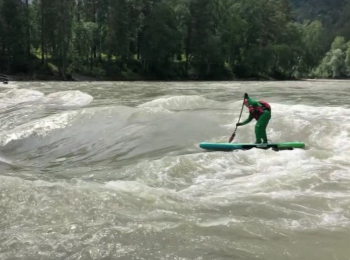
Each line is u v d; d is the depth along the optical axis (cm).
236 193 514
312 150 740
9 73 4869
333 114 1133
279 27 7612
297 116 1076
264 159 686
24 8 5116
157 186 557
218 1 6725
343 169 622
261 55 6844
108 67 5516
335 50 9912
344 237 380
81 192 477
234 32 6844
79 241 362
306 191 518
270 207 457
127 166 670
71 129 966
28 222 400
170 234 379
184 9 6228
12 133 924
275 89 2697
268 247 358
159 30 5781
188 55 6781
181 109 1263
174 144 847
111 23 5609
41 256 335
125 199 466
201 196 504
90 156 774
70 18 5131
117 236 373
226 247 356
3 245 353
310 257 342
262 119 806
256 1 7288
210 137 900
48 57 5431
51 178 603
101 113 1075
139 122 1022
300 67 9238
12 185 483
